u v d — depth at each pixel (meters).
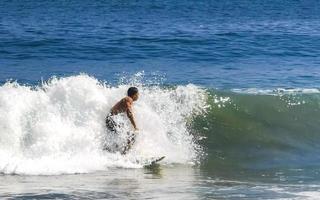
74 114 34.75
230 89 49.81
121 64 65.94
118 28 109.44
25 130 33.31
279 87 52.38
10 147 32.66
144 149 34.75
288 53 79.00
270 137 38.53
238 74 60.09
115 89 36.62
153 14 155.38
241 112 39.97
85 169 30.94
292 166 34.50
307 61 71.56
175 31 105.56
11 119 33.34
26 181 28.02
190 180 29.67
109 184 27.83
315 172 32.81
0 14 143.88
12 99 34.25
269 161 35.56
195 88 40.44
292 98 42.19
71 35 92.94
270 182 29.64
